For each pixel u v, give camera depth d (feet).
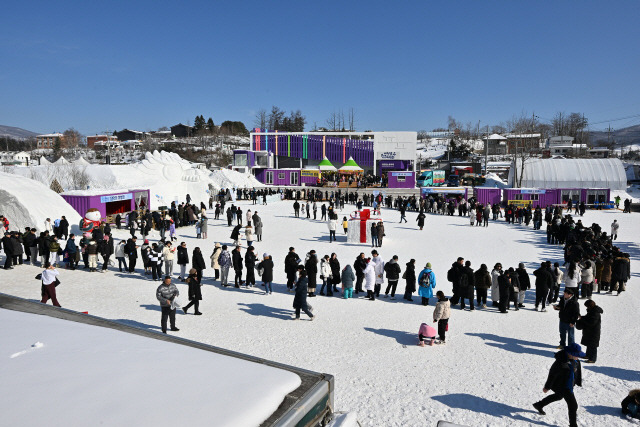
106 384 6.68
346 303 43.60
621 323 37.96
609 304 43.93
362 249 73.20
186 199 120.06
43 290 36.63
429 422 21.57
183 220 96.32
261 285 50.08
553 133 421.18
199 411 6.16
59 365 7.28
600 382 26.58
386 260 64.90
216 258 52.03
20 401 6.00
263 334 33.71
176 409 6.14
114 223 86.99
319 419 7.98
